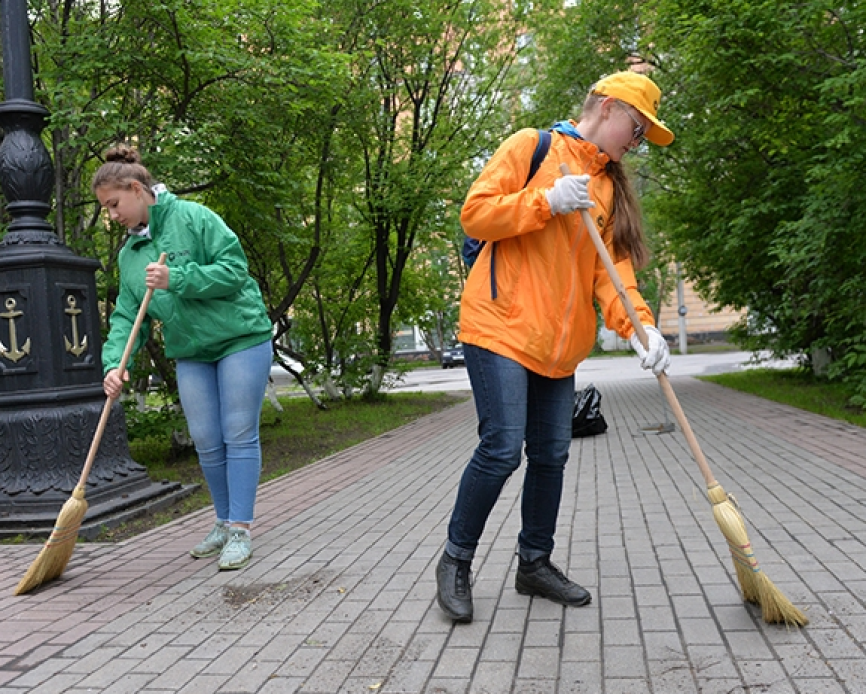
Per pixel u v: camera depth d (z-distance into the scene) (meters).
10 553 4.37
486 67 14.69
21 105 5.32
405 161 14.10
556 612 2.86
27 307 5.09
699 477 5.56
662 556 3.51
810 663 2.27
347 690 2.29
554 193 2.57
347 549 3.99
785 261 9.85
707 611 2.76
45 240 5.25
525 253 2.75
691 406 11.50
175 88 7.90
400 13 12.71
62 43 7.07
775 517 4.14
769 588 2.56
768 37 9.45
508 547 3.84
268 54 8.30
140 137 7.71
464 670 2.38
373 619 2.89
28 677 2.52
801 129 10.56
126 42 7.28
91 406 5.25
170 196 3.87
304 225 13.34
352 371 14.59
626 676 2.27
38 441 4.96
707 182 13.34
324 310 14.98
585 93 14.55
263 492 6.02
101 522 4.78
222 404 3.88
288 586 3.38
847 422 8.29
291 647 2.66
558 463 2.95
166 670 2.52
